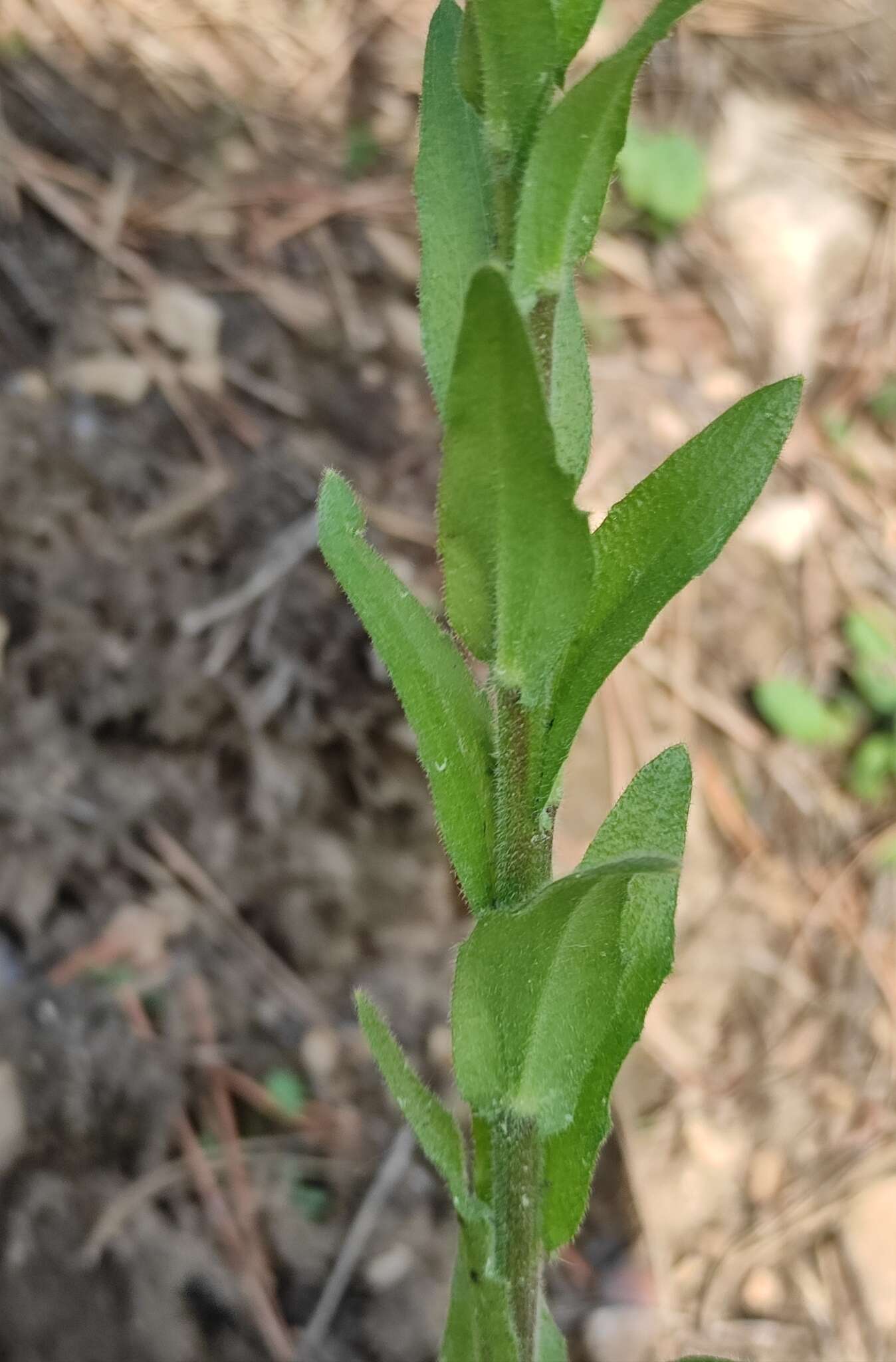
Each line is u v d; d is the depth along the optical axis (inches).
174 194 18.9
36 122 18.5
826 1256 15.0
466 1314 6.8
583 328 6.4
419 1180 13.6
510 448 5.9
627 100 6.0
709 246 22.9
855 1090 16.4
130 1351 11.5
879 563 20.7
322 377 18.2
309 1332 12.4
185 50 20.8
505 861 6.5
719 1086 16.2
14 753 14.1
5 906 13.4
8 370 16.1
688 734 18.3
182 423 16.8
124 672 15.0
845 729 19.1
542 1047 6.6
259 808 15.0
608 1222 14.7
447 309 6.4
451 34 6.5
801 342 22.6
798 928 17.5
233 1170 12.9
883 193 24.4
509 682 6.3
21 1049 12.5
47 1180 12.1
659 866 5.9
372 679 16.1
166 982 13.6
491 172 6.3
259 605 16.0
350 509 6.6
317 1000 14.4
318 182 20.2
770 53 25.7
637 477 20.1
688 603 19.3
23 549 15.1
